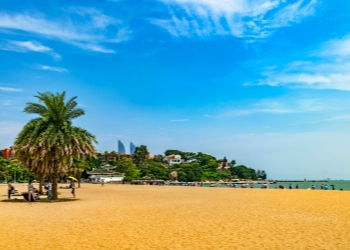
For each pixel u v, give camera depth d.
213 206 30.02
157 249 12.40
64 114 35.91
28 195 36.16
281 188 81.94
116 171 180.75
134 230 16.64
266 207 28.77
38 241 13.94
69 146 34.38
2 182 132.12
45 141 33.53
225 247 12.67
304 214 23.28
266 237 14.65
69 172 81.00
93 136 37.44
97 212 24.98
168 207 29.11
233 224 18.58
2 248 12.66
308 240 13.92
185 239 14.28
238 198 41.66
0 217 21.94
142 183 145.25
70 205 31.27
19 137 34.66
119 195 50.03
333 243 13.28
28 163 42.09
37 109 35.69
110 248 12.59
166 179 192.38
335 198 40.56
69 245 13.14
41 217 21.95
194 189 78.06
